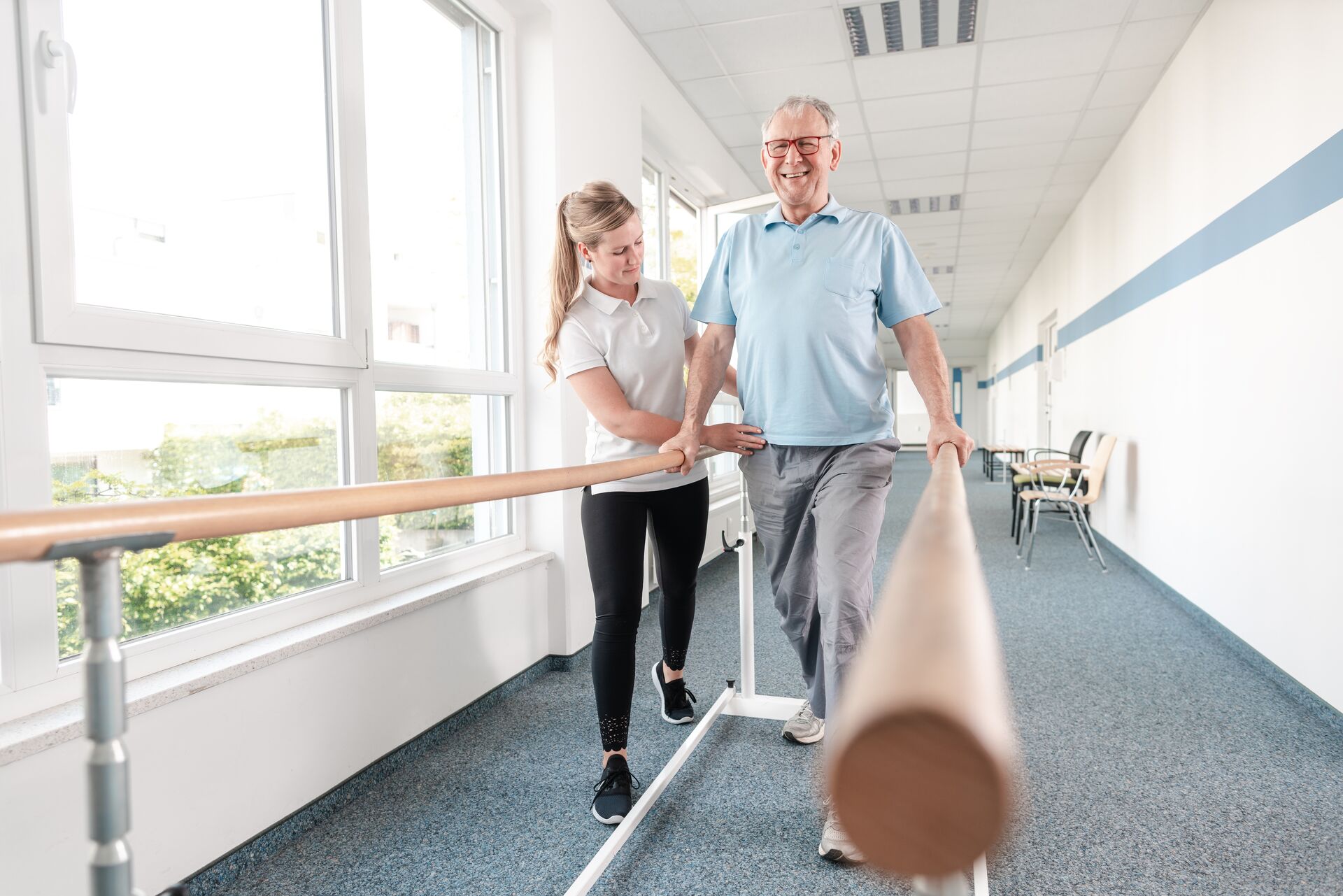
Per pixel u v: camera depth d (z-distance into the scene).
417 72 2.50
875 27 3.75
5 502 1.33
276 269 1.91
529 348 2.93
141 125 1.58
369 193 2.27
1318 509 2.49
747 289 1.84
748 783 1.98
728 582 4.34
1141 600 3.97
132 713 1.42
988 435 18.83
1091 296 6.23
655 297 1.93
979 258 9.35
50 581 1.39
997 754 0.16
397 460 2.36
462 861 1.68
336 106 2.06
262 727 1.70
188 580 1.68
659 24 3.66
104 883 0.55
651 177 4.63
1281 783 1.99
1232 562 3.19
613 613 1.82
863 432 1.76
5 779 1.25
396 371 2.28
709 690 2.64
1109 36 3.87
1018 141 5.31
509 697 2.62
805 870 1.62
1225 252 3.32
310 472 2.00
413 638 2.18
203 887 1.56
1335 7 2.40
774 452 1.82
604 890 1.57
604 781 1.80
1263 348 2.93
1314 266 2.53
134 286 1.57
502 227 2.87
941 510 0.47
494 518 2.85
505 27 2.85
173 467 1.65
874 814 0.17
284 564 1.93
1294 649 2.64
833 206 1.81
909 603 0.27
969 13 3.64
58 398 1.44
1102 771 2.07
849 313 1.74
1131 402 4.90
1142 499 4.58
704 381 1.87
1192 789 1.96
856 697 0.20
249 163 1.84
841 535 1.66
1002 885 1.58
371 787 2.01
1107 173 5.68
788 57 4.05
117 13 1.54
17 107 1.34
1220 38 3.42
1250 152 3.08
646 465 1.54
